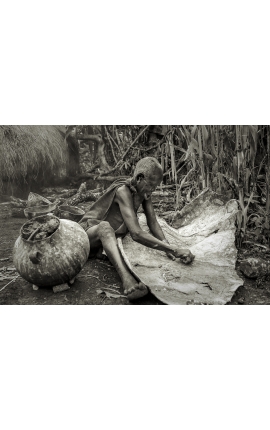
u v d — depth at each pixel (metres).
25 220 4.91
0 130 5.47
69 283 3.21
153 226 3.65
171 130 5.05
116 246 3.22
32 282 3.05
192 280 3.21
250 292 3.23
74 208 4.24
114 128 5.97
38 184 5.82
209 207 4.09
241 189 3.92
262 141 4.17
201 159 4.21
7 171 5.47
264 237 3.98
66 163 6.05
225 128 4.07
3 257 3.82
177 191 4.68
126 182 3.41
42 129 5.85
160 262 3.48
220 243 3.70
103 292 3.14
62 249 2.97
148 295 3.11
